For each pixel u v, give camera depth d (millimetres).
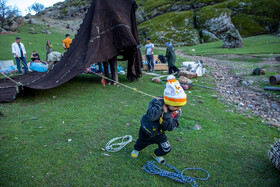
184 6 41844
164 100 2828
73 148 3764
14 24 36219
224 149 3934
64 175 3053
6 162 3281
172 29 36406
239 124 5055
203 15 35469
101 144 3949
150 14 44312
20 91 6797
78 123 4816
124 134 4379
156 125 2936
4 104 5992
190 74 9867
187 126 4852
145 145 3340
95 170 3191
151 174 3186
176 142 4102
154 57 13656
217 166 3436
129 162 3443
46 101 6328
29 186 2812
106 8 7504
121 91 7594
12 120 4887
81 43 7633
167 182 3039
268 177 3209
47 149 3697
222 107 6234
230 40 22391
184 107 6105
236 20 33938
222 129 4758
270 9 32438
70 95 6938
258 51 17828
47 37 32562
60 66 7832
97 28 7148
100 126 4695
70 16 68250
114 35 7500
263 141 4281
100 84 8445
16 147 3723
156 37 35062
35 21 50094
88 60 6691
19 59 10844
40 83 6965
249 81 9117
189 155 3697
